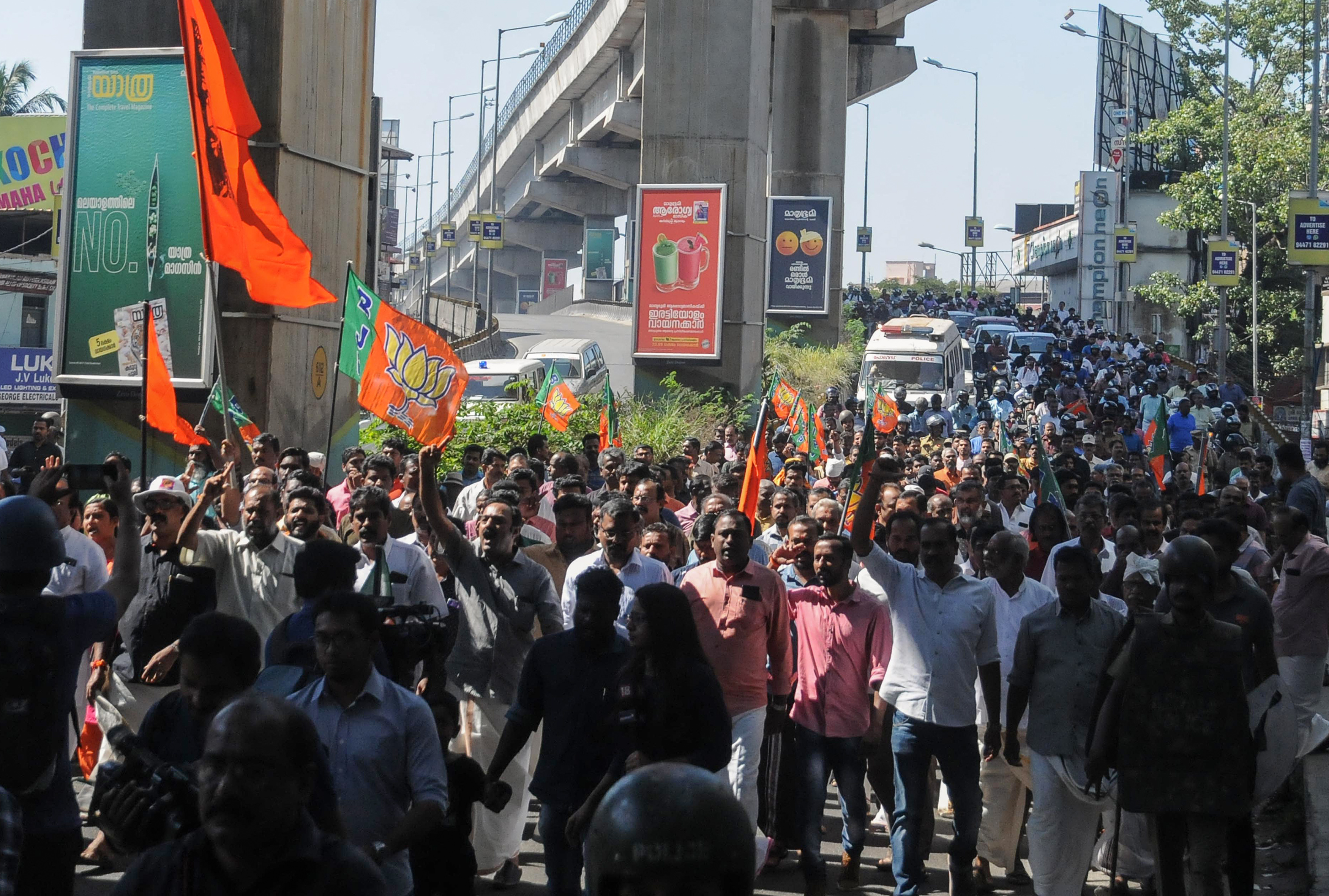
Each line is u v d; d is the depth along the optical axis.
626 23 51.12
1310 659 9.39
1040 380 43.47
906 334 37.84
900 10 47.44
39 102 53.91
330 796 3.92
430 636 5.21
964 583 7.06
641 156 27.97
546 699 5.64
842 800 7.36
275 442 10.99
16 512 4.51
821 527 7.86
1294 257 27.22
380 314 9.12
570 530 8.21
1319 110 32.47
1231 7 59.59
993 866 8.26
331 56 15.99
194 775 3.68
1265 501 15.35
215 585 6.88
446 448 16.58
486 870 7.05
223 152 9.89
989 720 7.12
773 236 41.75
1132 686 6.02
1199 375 44.28
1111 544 9.62
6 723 4.41
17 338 28.75
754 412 27.69
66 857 4.58
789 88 47.31
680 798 1.83
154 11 15.54
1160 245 73.31
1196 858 5.98
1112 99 78.06
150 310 8.87
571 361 29.91
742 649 6.87
